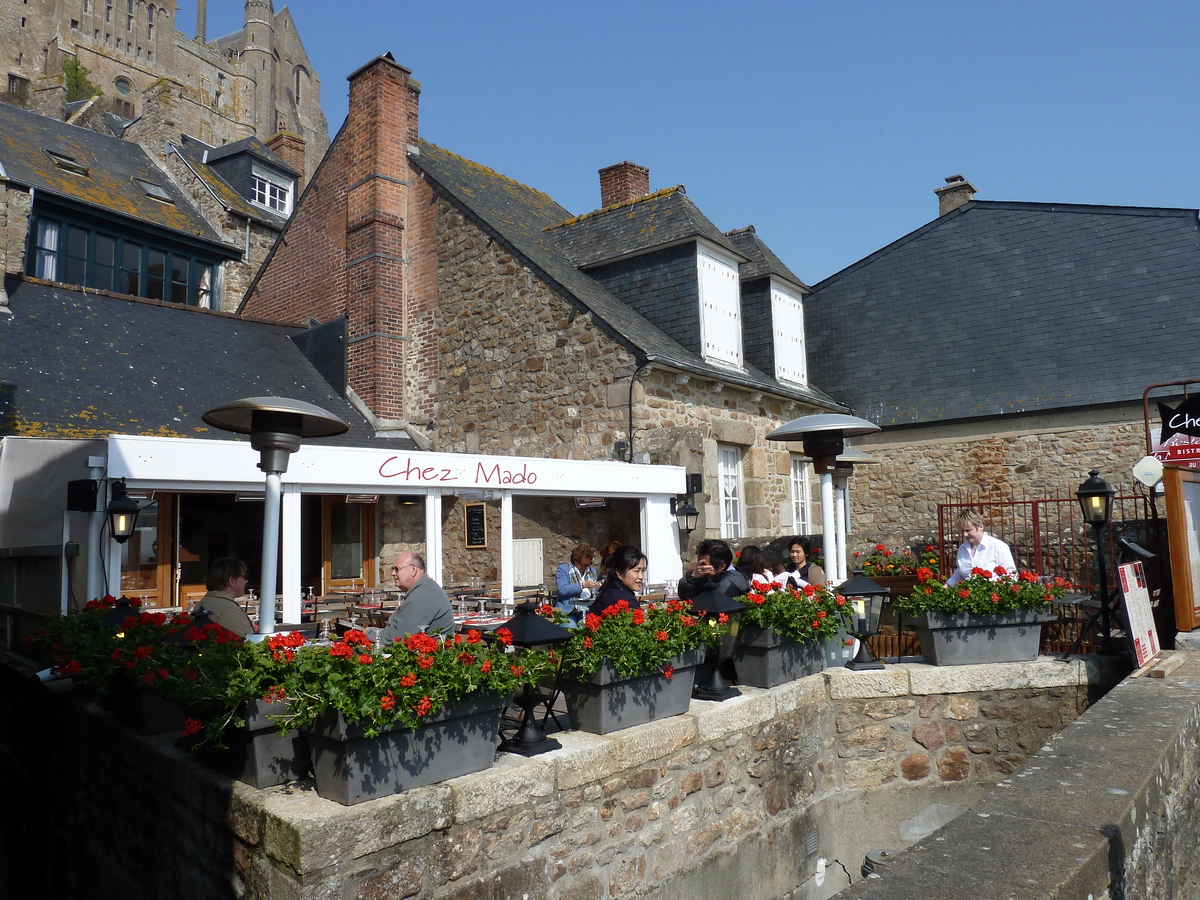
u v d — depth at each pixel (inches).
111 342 438.6
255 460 284.4
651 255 467.8
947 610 221.0
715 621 185.0
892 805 217.5
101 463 258.5
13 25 2023.9
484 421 455.8
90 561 252.5
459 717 134.3
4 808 247.1
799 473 522.6
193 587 433.4
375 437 468.1
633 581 199.3
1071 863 84.8
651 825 161.6
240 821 126.0
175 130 751.7
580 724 163.9
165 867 149.9
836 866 213.3
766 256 537.0
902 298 607.2
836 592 222.1
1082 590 267.0
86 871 186.2
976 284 579.5
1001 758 218.5
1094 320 528.7
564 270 471.2
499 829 135.6
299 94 2886.3
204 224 672.4
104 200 594.2
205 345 480.1
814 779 208.7
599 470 363.3
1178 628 217.3
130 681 168.9
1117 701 160.9
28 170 562.9
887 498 577.0
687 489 390.6
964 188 629.9
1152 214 522.6
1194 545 229.9
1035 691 218.7
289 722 121.9
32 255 541.3
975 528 243.3
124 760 168.9
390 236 494.9
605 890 151.5
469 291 469.4
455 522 470.3
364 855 118.7
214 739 132.9
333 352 506.3
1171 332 499.8
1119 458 502.0
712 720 177.3
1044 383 532.4
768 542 390.6
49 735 214.8
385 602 367.6
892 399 586.2
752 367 523.5
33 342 407.8
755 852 186.2
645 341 411.2
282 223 737.6
